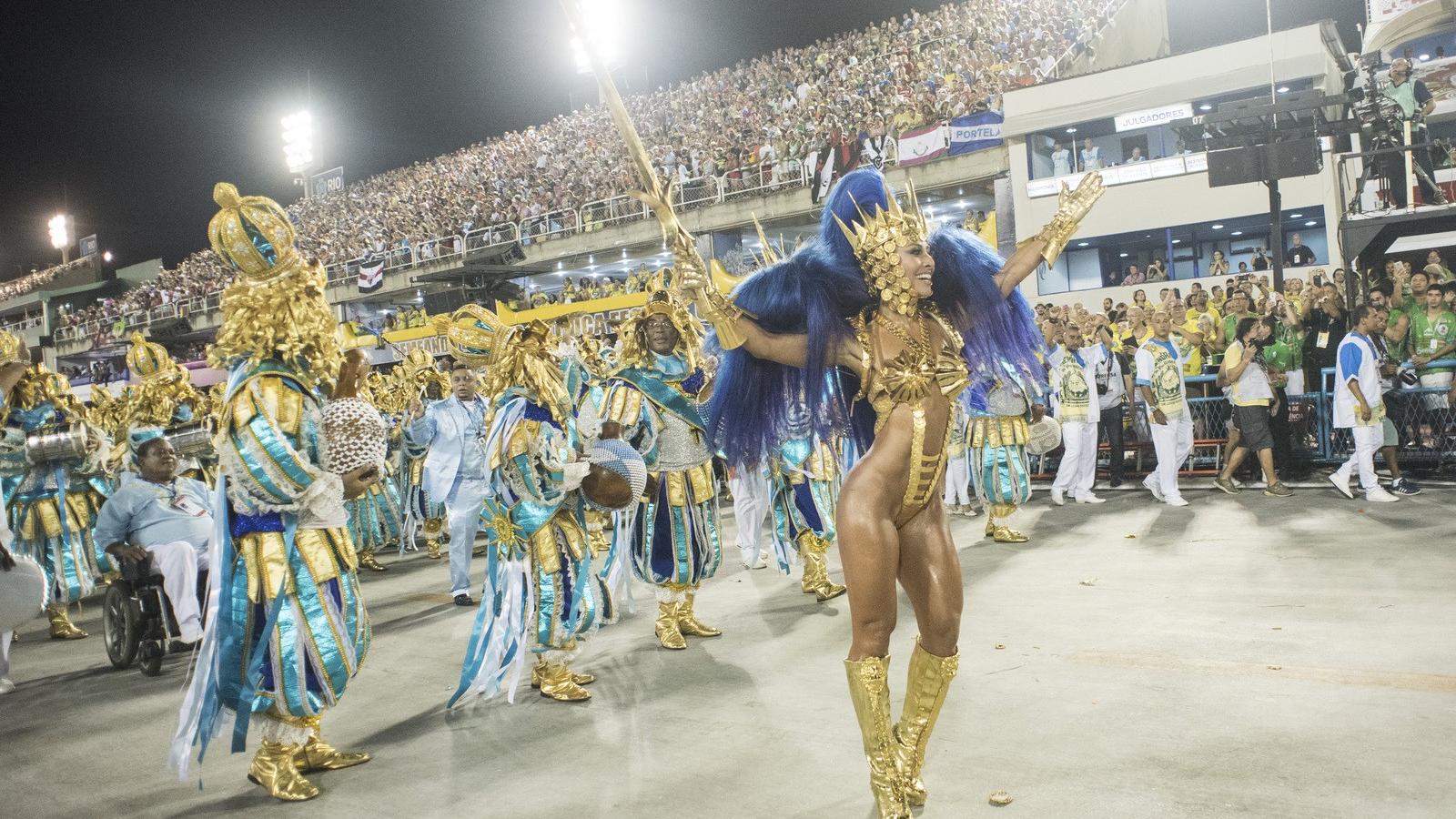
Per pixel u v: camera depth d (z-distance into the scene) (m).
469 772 4.27
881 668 3.40
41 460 7.86
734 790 3.83
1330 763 3.62
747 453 4.07
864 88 24.97
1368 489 9.02
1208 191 17.92
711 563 6.16
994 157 19.72
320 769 4.41
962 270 3.91
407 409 11.30
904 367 3.45
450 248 28.86
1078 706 4.40
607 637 6.52
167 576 6.63
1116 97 18.41
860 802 3.64
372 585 9.46
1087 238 19.30
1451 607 5.51
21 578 4.87
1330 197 16.94
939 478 3.54
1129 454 12.41
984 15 25.61
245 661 3.99
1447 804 3.25
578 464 5.00
